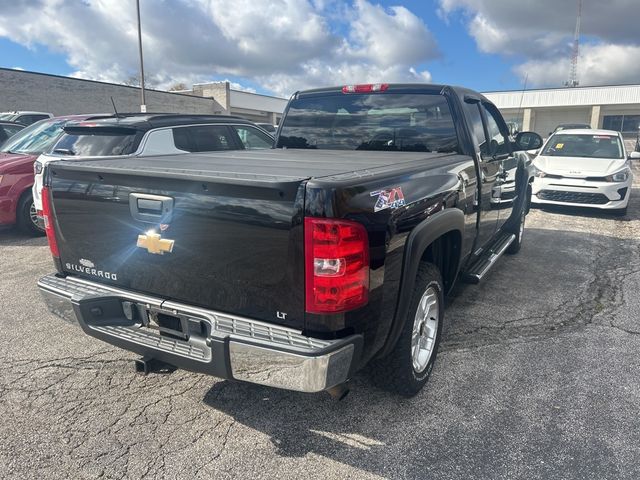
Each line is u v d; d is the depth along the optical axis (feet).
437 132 12.97
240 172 7.80
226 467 7.98
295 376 6.77
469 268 13.58
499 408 9.53
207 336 7.73
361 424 9.09
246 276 7.27
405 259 8.04
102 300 8.65
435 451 8.33
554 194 29.12
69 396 10.02
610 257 20.31
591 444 8.45
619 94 138.00
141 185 7.98
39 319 13.89
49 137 24.85
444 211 9.55
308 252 6.67
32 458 8.16
